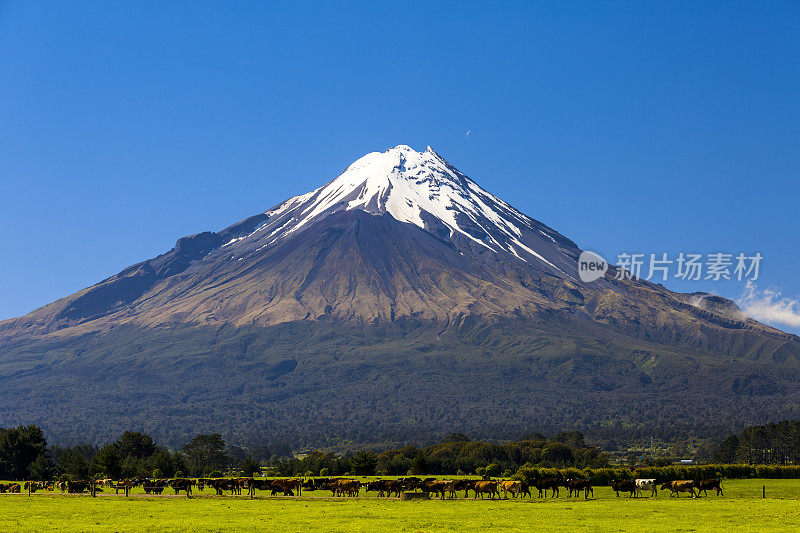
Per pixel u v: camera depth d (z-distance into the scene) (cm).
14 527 8019
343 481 12062
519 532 7456
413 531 7544
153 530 7756
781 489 12488
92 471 16788
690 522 8125
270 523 8200
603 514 8869
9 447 18512
